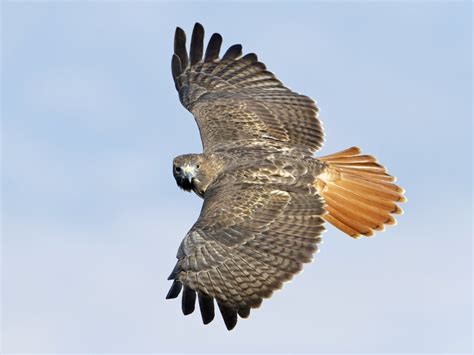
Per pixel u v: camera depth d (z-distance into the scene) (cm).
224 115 1739
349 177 1612
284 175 1578
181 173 1636
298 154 1625
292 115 1720
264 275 1435
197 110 1769
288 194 1533
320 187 1605
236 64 1822
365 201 1603
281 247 1458
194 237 1470
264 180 1561
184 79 1844
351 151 1633
